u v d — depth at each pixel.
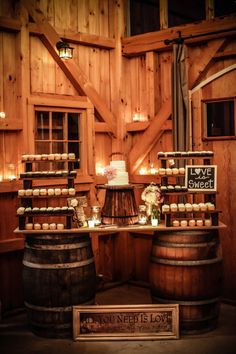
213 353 4.11
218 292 4.61
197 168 4.69
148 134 5.91
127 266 6.17
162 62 5.87
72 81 5.69
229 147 5.32
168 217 4.58
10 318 5.08
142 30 6.49
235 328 4.67
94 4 5.86
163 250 4.56
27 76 5.21
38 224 4.57
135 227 4.63
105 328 4.47
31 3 5.24
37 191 4.61
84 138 5.76
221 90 5.34
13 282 5.21
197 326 4.53
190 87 5.51
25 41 5.18
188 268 4.47
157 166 5.94
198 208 4.57
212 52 5.32
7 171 5.13
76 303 4.51
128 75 6.18
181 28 5.52
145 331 4.46
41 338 4.51
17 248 5.14
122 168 5.01
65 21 5.58
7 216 5.11
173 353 4.13
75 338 4.43
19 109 5.17
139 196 6.04
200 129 5.46
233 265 5.35
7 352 4.19
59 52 5.31
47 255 4.45
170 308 4.45
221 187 5.39
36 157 4.72
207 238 4.56
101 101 5.89
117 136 6.05
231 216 5.34
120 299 5.60
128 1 6.13
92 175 5.79
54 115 5.55
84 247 4.57
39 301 4.48
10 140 5.15
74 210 4.68
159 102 5.91
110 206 4.92
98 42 5.85
